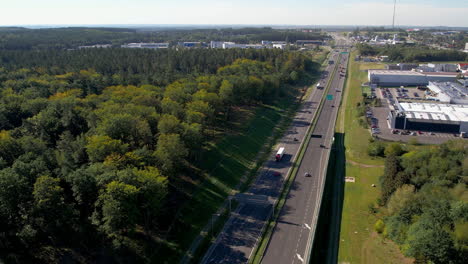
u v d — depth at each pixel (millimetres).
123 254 79062
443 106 190875
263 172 126938
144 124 113125
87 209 85562
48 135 117000
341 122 187875
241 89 188375
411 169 107438
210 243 87000
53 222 76250
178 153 101062
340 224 96312
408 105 193750
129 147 112125
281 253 83438
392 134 159875
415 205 86938
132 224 78625
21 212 74500
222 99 170875
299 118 195500
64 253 76000
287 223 95438
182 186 107438
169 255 81688
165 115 127188
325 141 159125
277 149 149375
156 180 83188
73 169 88562
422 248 72000
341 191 114688
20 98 155875
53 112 132375
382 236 88438
